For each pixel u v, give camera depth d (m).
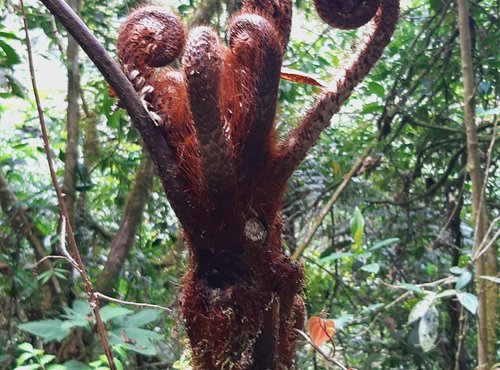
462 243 2.53
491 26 2.33
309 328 1.10
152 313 1.45
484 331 1.54
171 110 0.74
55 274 1.79
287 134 0.76
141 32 0.79
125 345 1.37
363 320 2.32
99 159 2.52
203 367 0.74
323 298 2.63
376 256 2.44
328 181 2.53
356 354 2.33
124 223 2.12
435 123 2.44
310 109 0.75
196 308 0.74
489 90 2.21
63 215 1.06
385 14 0.73
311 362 2.05
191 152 0.71
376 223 2.68
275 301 0.72
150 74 0.78
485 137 2.27
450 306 2.19
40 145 2.51
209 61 0.61
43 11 2.41
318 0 0.75
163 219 2.42
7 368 1.83
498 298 1.96
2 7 2.25
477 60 2.23
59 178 2.47
